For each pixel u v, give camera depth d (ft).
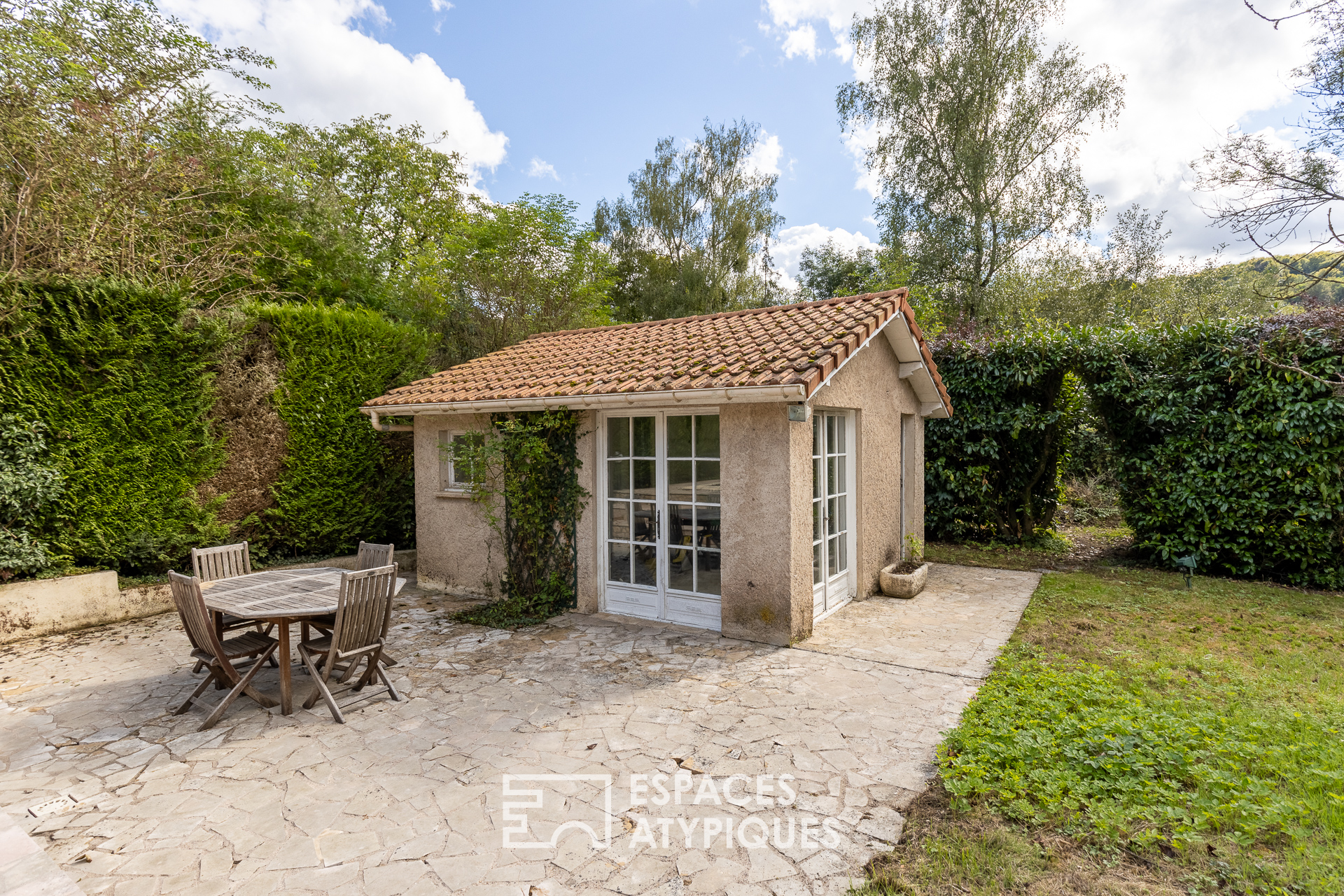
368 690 16.62
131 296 23.89
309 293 42.16
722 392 18.17
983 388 34.88
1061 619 22.00
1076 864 9.10
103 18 29.50
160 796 11.49
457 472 28.02
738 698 15.60
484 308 50.24
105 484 23.44
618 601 23.41
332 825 10.50
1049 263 62.23
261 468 28.25
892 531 28.71
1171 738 12.28
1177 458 29.25
